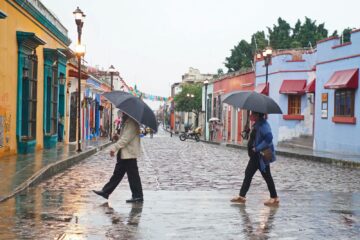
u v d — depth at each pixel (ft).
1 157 55.77
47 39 80.43
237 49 209.97
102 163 61.36
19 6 61.77
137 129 32.09
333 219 27.35
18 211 27.96
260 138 31.65
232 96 33.35
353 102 82.74
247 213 28.71
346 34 144.36
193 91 255.29
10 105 58.70
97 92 149.69
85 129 127.65
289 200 34.01
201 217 27.27
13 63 59.57
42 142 76.23
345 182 46.47
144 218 26.73
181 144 127.65
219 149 105.19
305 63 114.52
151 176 47.62
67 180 42.98
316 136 96.89
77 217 26.63
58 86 86.99
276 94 119.03
